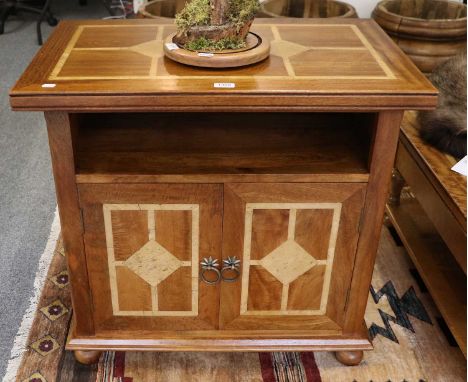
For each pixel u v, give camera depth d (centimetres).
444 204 138
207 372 142
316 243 125
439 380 142
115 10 397
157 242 123
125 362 143
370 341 141
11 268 173
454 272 162
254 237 123
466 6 207
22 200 206
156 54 120
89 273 127
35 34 358
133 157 119
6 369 141
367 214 121
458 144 146
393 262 181
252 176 114
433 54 196
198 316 136
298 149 125
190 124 134
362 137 128
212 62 111
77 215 118
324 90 103
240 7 115
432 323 159
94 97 100
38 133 252
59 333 151
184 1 197
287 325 138
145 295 132
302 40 131
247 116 139
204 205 118
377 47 128
